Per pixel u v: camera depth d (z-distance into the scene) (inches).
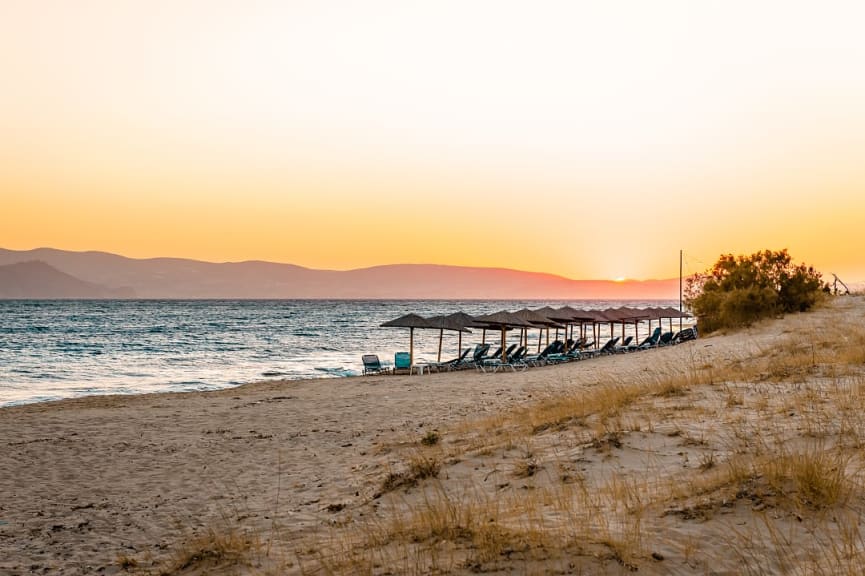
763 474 232.5
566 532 205.8
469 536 213.6
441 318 1174.3
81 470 420.8
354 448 452.1
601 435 333.4
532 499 254.4
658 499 230.7
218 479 387.5
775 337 900.0
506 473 303.9
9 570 251.3
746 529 196.5
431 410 610.5
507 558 188.5
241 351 1769.2
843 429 287.6
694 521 206.4
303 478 376.5
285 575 211.3
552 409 469.7
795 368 485.1
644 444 309.4
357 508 294.0
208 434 539.2
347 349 1863.9
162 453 467.5
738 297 1238.3
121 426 587.2
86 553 268.8
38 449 486.9
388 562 201.9
